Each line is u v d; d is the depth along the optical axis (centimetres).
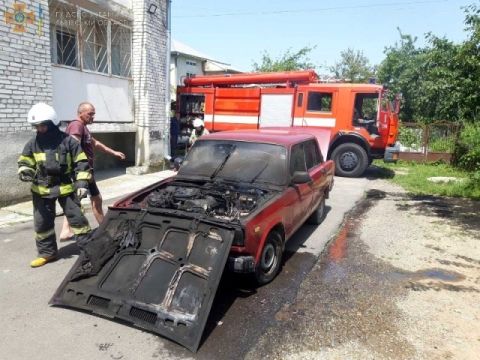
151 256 344
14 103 695
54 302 351
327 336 324
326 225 645
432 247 551
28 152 421
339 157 1140
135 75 1052
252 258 362
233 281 420
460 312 371
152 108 1081
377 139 1109
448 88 1513
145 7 1011
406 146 1437
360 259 498
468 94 1363
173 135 1330
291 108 1184
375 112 1106
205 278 321
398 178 1114
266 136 530
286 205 439
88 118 514
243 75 1273
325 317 353
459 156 1334
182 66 2141
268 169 475
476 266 487
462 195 889
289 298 387
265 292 398
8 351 293
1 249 495
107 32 940
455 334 334
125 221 375
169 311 310
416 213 738
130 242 358
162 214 364
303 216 529
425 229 636
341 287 416
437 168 1306
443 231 627
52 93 777
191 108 1368
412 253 526
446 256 518
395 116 1129
